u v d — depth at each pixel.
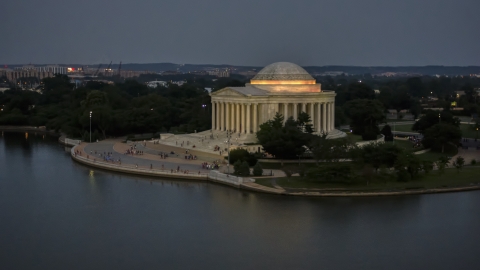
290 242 195.88
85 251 189.38
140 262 180.12
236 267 176.00
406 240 197.50
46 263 179.62
